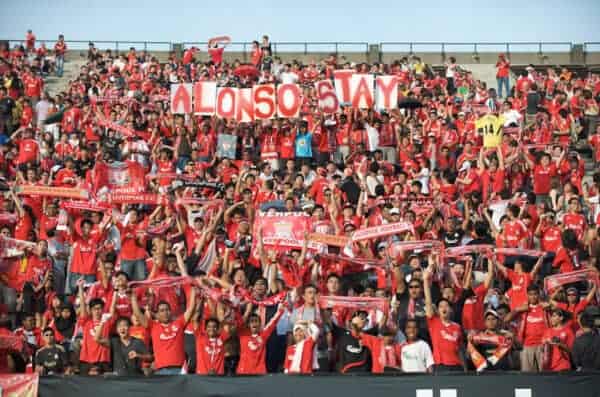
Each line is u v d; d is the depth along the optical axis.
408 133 33.28
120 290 19.47
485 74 50.69
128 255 22.25
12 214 24.38
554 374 16.94
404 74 43.06
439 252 20.67
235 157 31.36
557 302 20.20
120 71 44.16
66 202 22.86
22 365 18.41
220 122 32.53
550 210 24.91
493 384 16.89
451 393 16.86
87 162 30.73
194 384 16.86
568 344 19.17
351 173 27.88
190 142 31.92
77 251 22.33
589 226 25.02
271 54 48.69
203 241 22.66
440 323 18.48
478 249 20.94
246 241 22.78
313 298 18.83
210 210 24.11
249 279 21.25
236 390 16.84
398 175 27.38
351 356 18.27
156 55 51.81
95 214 22.83
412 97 37.50
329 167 28.05
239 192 26.80
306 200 26.34
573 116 36.47
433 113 33.25
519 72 51.00
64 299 21.02
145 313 18.83
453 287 20.02
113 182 27.67
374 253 23.12
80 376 16.81
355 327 18.39
